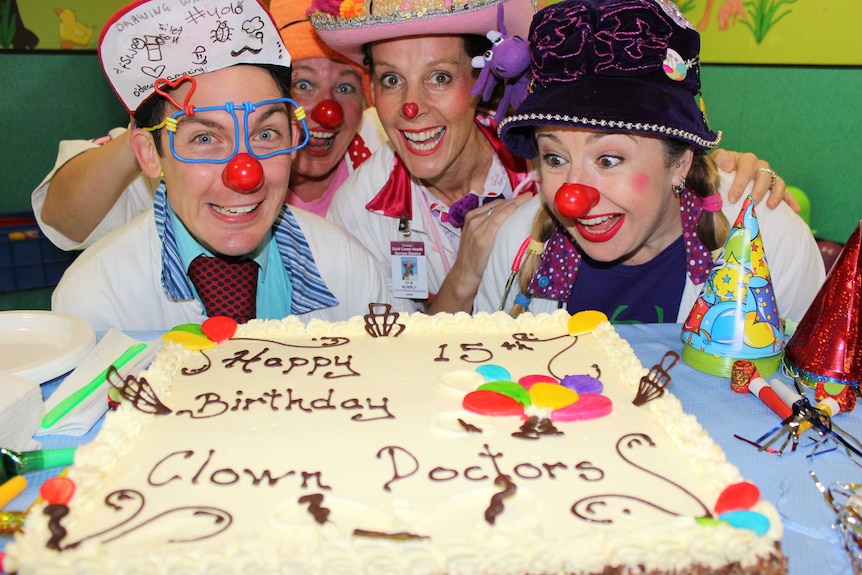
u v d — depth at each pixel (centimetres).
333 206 123
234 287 93
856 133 124
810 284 94
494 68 93
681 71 78
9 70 170
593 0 79
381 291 105
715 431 66
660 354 79
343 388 71
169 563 49
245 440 62
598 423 65
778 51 139
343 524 53
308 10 110
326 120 115
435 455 61
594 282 97
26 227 160
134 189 120
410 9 97
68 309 95
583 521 54
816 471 61
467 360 76
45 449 64
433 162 109
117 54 82
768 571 51
